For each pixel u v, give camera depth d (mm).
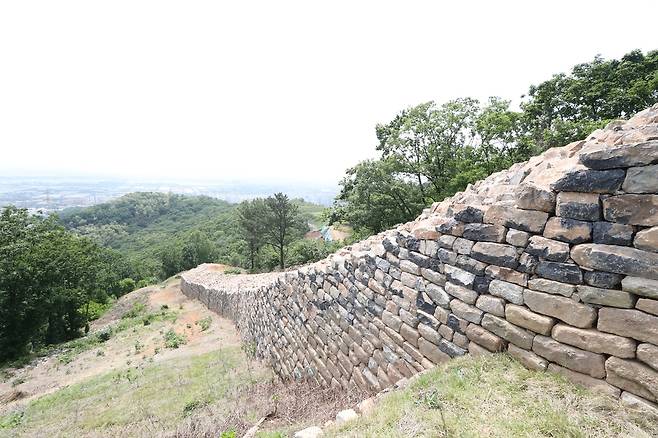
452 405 2986
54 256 24109
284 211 36000
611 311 2482
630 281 2367
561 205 2797
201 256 50594
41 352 20562
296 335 8125
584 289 2641
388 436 2869
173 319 22406
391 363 4801
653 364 2254
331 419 4414
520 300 3133
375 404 3709
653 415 2240
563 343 2777
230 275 28656
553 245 2859
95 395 9922
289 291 8742
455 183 19375
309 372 7312
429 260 4215
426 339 4199
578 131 15508
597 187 2545
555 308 2836
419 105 22625
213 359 11438
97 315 31516
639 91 16016
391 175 22734
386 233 6219
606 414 2410
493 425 2611
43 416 8852
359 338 5605
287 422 5145
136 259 59906
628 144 2379
